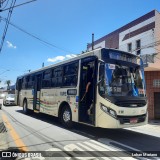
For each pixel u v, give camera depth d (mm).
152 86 16938
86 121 9352
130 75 9336
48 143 7965
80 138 8828
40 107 14555
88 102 9375
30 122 13227
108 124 8195
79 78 10094
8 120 14125
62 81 11703
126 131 10781
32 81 16609
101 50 8820
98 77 8680
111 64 8844
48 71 13711
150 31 20812
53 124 12414
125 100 8570
